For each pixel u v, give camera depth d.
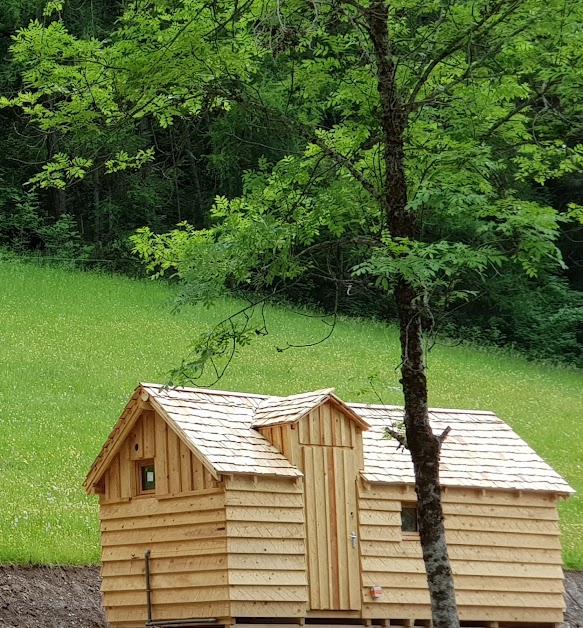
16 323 36.50
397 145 12.70
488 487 17.23
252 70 13.65
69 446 24.58
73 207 53.81
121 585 15.51
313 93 14.04
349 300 49.56
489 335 50.62
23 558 17.44
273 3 12.88
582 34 12.69
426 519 12.26
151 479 15.70
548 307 51.53
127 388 30.75
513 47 13.20
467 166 12.80
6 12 45.31
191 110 13.73
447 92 13.20
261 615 14.45
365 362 38.44
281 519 15.00
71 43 12.76
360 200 13.62
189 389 16.44
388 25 13.55
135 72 12.45
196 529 14.77
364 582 15.74
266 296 13.62
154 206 51.00
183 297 13.07
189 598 14.66
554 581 17.70
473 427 19.20
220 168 46.62
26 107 13.16
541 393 38.62
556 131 13.91
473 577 16.88
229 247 13.20
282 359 37.09
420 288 12.20
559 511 26.48
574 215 12.75
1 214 48.81
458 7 12.85
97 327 37.62
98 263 48.56
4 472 22.16
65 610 16.47
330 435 16.03
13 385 29.20
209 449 14.72
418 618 16.17
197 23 12.52
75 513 20.31
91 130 13.26
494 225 12.09
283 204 13.73
